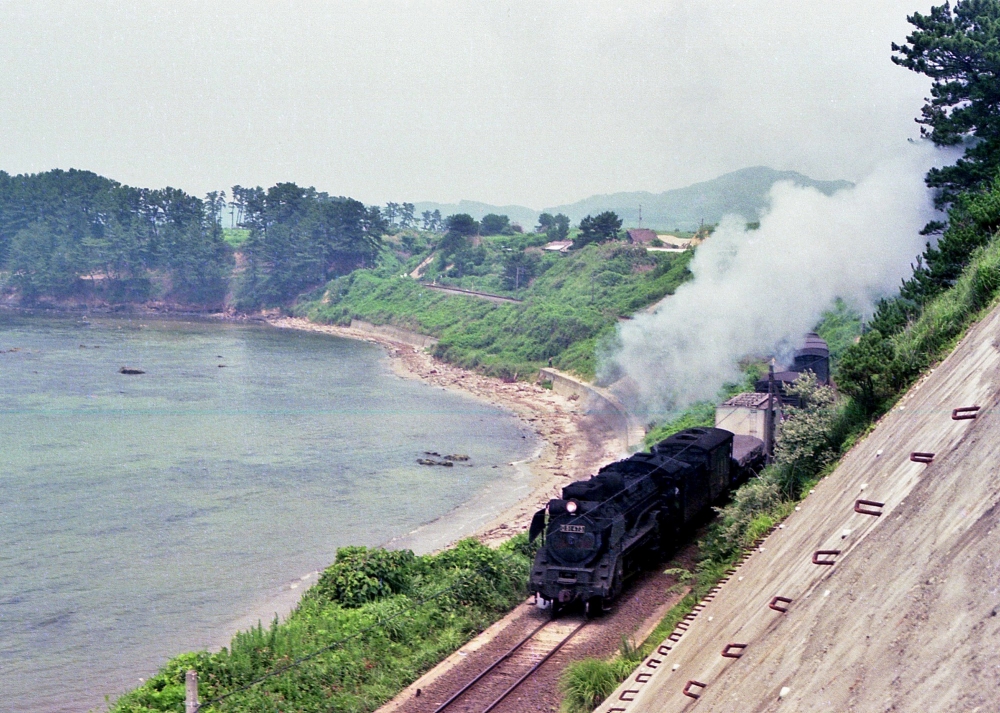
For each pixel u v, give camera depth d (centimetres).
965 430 1460
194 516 5588
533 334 13288
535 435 8725
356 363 14100
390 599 3155
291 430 8588
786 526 2383
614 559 2969
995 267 2703
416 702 2381
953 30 4491
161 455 7306
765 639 1455
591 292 14238
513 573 3422
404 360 14525
